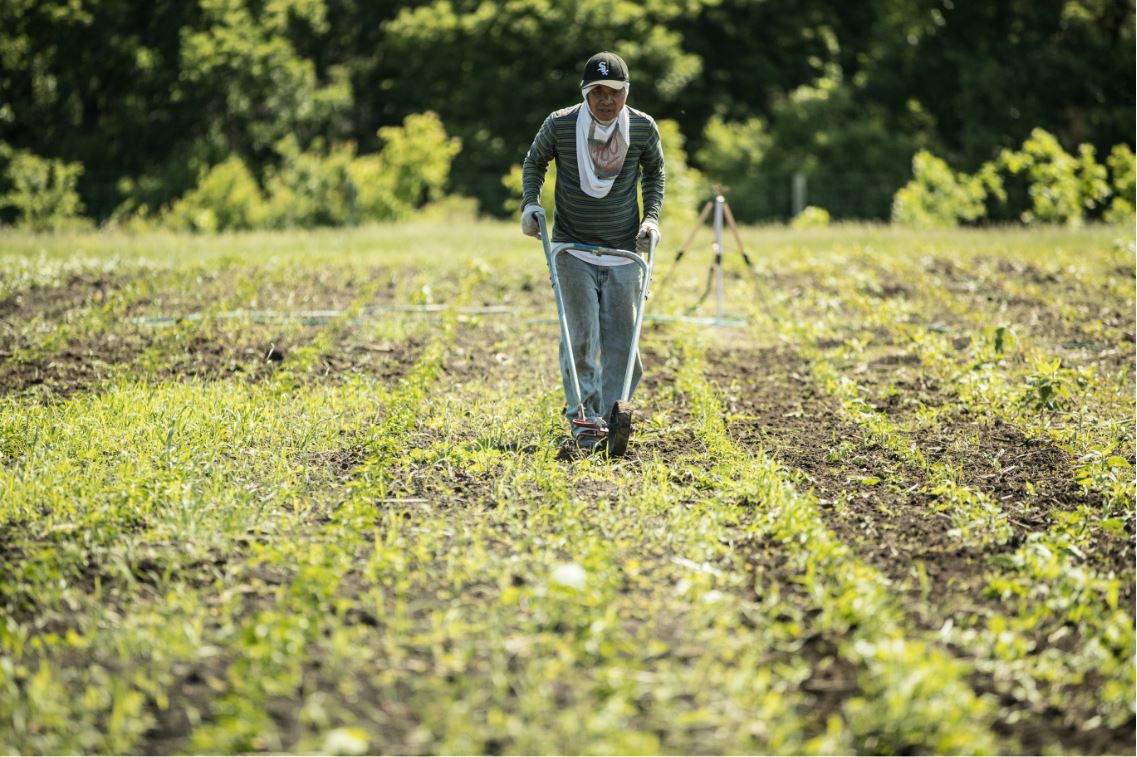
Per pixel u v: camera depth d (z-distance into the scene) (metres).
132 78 74.44
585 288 16.77
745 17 93.75
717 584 11.91
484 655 10.27
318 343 23.83
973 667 10.36
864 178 79.94
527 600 11.26
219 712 9.38
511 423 17.92
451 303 29.52
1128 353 24.11
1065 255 36.75
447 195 79.44
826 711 9.61
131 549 12.44
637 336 16.39
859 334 26.58
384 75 91.44
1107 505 14.57
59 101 72.75
